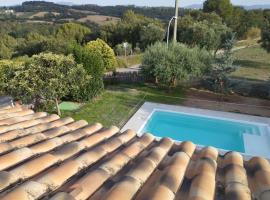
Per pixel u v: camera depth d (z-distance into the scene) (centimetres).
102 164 349
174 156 388
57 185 295
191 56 2352
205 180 315
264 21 5538
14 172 305
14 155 353
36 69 1619
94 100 2212
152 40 4356
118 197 268
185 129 1870
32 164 330
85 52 2130
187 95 2392
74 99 2125
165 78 2361
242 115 2003
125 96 2338
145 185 309
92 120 1830
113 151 425
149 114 1983
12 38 5700
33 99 1727
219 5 5597
